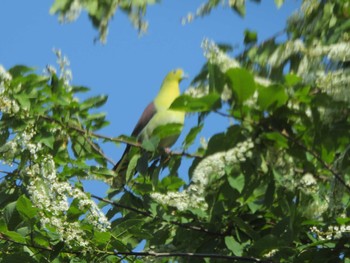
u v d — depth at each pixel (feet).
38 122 28.07
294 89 21.38
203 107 20.72
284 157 22.56
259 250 24.86
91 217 26.30
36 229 26.55
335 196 22.39
